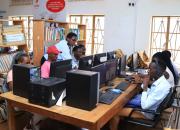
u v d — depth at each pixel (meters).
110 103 2.33
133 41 5.40
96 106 2.22
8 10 7.90
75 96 2.15
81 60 2.81
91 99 2.10
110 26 5.66
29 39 6.15
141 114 2.64
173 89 2.80
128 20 5.40
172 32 5.15
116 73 3.69
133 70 4.45
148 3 5.13
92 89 2.09
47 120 2.91
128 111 2.66
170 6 4.90
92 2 5.91
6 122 3.30
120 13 5.48
